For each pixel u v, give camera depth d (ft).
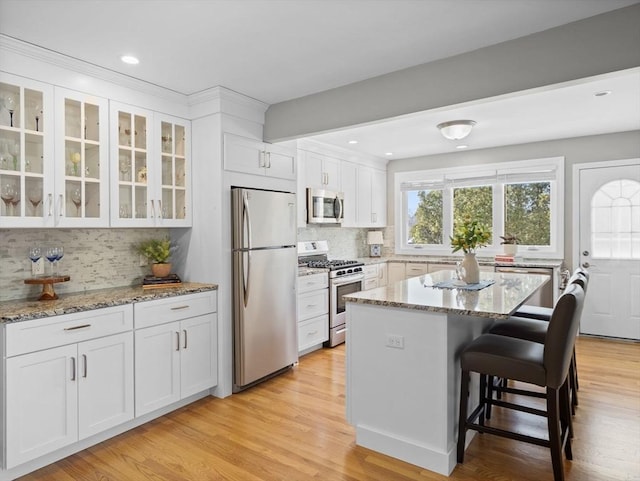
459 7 6.65
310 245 16.92
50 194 8.20
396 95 9.32
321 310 14.62
